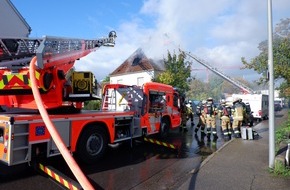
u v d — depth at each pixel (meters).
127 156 7.76
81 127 6.34
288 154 5.93
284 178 5.44
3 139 5.08
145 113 9.25
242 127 10.81
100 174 5.96
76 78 6.82
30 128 5.25
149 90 9.47
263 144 9.37
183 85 27.61
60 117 5.83
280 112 36.28
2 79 5.93
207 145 10.10
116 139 7.63
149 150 8.67
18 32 19.19
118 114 7.61
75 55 6.94
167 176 5.92
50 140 5.57
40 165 5.50
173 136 12.21
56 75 6.31
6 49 5.86
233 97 23.31
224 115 11.97
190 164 7.01
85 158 6.52
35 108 6.27
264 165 6.44
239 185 5.04
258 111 22.08
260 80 18.56
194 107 25.55
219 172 5.86
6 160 4.98
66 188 4.87
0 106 6.83
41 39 5.96
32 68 5.11
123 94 9.79
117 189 5.07
